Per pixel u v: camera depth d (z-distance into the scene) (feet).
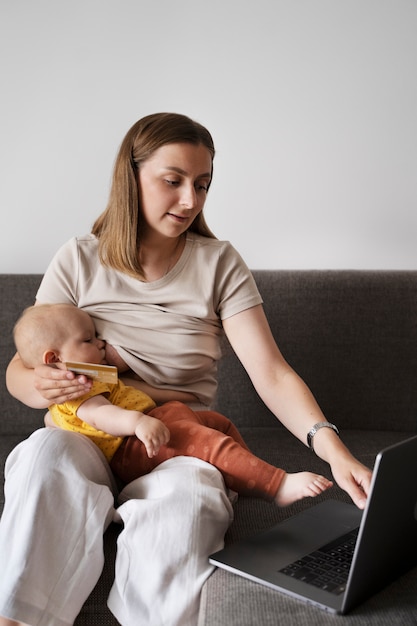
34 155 7.69
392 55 7.57
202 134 5.42
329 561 4.25
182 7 7.55
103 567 4.59
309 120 7.65
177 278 5.66
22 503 4.39
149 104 7.67
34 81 7.61
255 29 7.57
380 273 7.25
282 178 7.72
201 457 4.89
